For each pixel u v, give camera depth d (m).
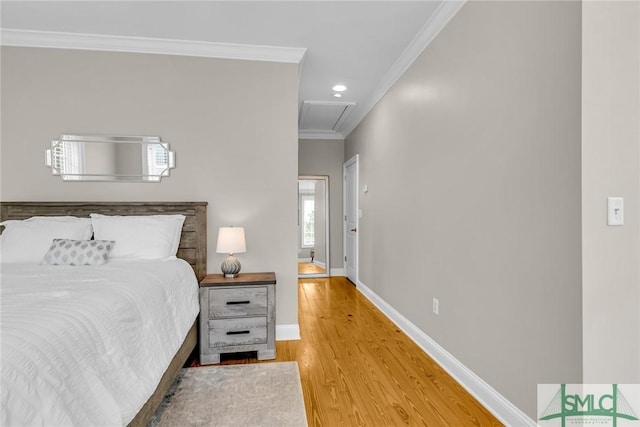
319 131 5.68
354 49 2.89
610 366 1.39
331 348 2.78
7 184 2.71
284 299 2.98
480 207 1.99
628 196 1.40
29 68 2.71
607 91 1.38
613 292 1.39
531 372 1.61
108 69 2.78
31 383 0.90
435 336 2.55
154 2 2.24
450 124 2.32
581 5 1.36
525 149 1.63
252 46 2.83
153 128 2.83
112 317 1.35
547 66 1.51
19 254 2.33
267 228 2.95
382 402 1.99
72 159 2.75
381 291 3.85
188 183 2.87
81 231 2.54
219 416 1.84
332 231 5.87
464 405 1.96
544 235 1.53
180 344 1.98
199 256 2.82
